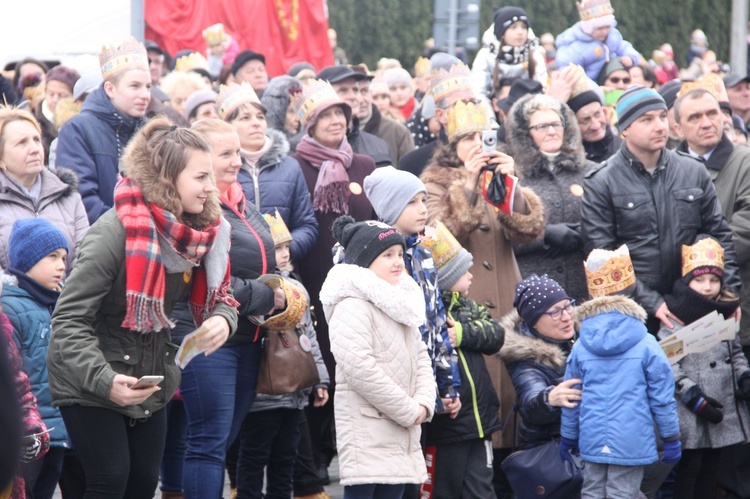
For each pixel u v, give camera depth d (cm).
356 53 4141
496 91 2066
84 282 976
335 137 1589
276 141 1522
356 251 1128
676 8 4181
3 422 493
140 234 979
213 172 1116
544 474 1259
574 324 1377
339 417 1116
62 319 974
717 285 1401
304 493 1453
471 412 1278
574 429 1245
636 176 1450
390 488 1134
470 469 1291
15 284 1126
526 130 1574
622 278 1331
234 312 1055
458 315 1295
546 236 1520
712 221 1455
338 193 1555
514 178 1380
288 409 1350
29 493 1102
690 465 1418
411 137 2031
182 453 1342
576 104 1764
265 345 1268
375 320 1111
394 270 1130
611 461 1208
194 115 1822
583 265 1536
